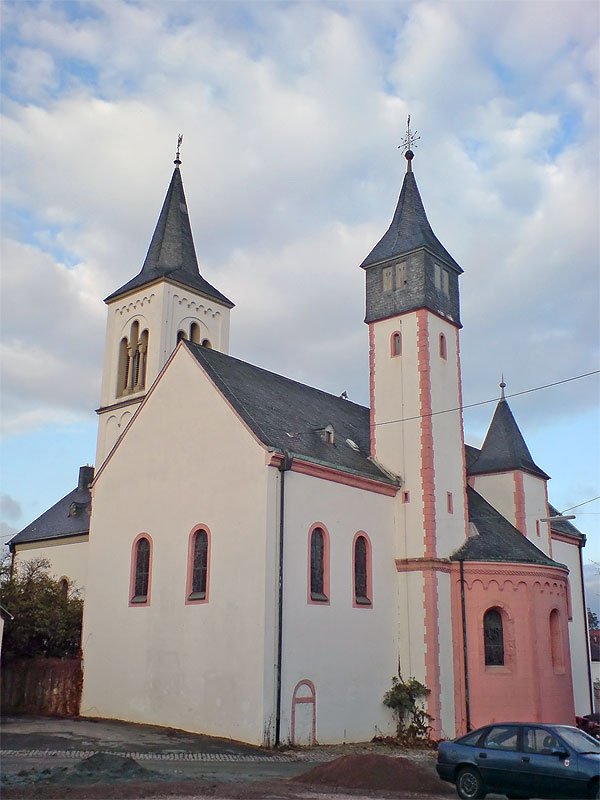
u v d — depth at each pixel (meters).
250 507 25.73
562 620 31.36
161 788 14.70
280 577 25.11
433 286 34.72
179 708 26.03
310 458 27.12
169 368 30.27
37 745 22.11
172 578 27.64
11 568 37.50
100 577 30.52
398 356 34.00
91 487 32.00
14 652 32.84
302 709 24.97
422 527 31.03
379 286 35.53
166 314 45.84
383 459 33.12
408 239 35.16
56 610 33.75
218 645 25.39
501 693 29.38
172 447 29.14
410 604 30.38
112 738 23.77
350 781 17.03
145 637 27.98
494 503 38.12
